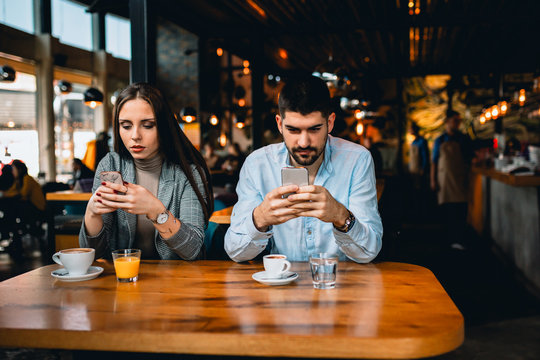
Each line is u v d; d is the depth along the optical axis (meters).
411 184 9.85
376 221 1.82
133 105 1.80
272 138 11.95
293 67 11.58
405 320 1.18
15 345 1.15
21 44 8.73
